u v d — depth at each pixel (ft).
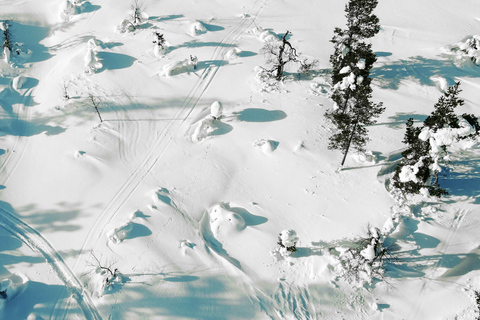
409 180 87.86
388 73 135.95
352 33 114.32
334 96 111.75
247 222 94.89
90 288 84.58
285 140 110.11
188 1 167.22
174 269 86.99
